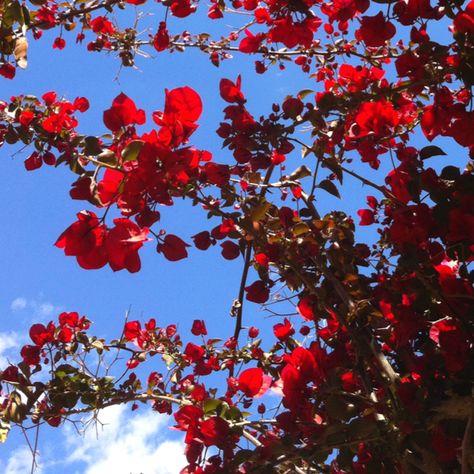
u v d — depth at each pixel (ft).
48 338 4.24
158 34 4.23
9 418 3.61
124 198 2.61
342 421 2.87
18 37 3.18
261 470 2.82
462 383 2.81
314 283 3.58
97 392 3.83
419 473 2.87
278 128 3.40
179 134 2.67
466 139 3.27
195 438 3.03
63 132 3.60
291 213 3.44
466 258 3.07
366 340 3.21
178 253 2.69
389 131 3.49
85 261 2.54
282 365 4.06
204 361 4.41
